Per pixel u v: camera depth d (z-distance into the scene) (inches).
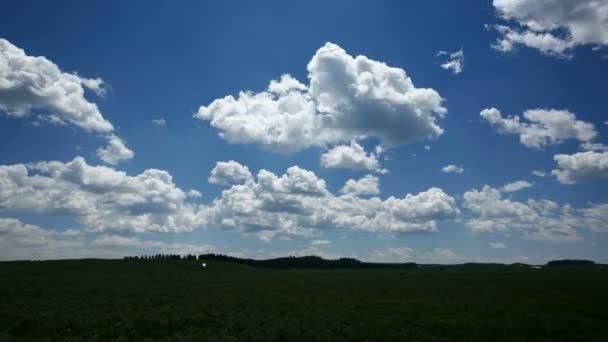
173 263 5762.8
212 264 6072.8
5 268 3895.2
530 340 1102.4
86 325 1165.7
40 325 1176.8
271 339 1017.5
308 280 3420.3
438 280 3304.6
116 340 1011.9
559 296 2015.3
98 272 3946.9
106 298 1844.2
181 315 1347.2
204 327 1186.6
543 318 1358.3
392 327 1226.6
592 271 4677.7
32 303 1589.6
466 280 3240.7
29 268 4040.4
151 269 4756.4
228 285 2790.4
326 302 1822.1
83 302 1663.4
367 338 1083.9
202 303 1706.4
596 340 1105.4
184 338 1018.1
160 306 1595.7
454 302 1791.3
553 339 1109.1
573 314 1475.1
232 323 1219.2
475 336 1135.0
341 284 2952.8
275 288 2586.1
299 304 1737.2
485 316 1435.8
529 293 2159.2
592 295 2052.2
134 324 1206.3
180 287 2532.0
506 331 1189.1
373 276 4042.8
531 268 6387.8
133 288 2395.4
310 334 1075.3
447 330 1208.2
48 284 2532.0
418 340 1079.0
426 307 1646.2
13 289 2145.7
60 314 1316.4
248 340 1019.9
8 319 1242.0
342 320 1326.3
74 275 3427.7
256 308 1577.3
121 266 4921.3
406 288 2564.0
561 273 4165.8
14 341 1005.8
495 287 2529.5
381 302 1818.4
